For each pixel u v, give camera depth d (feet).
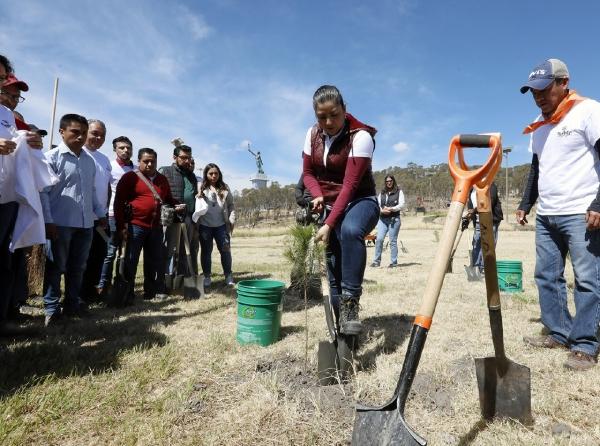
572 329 9.88
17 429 6.65
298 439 6.52
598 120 9.38
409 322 13.62
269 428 6.83
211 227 21.11
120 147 20.74
